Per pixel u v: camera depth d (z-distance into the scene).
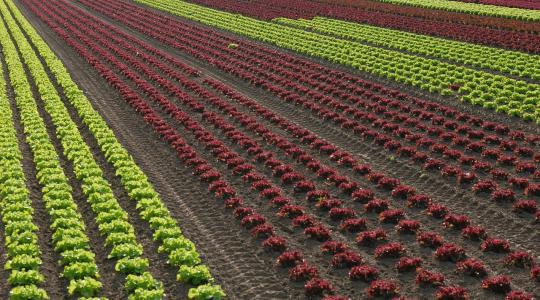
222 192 25.53
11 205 23.36
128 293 18.14
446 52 50.66
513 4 73.56
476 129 33.12
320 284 18.06
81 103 39.03
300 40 59.06
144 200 24.05
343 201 24.97
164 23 72.62
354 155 30.53
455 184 26.03
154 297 17.25
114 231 21.75
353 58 50.47
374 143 31.67
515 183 25.31
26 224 21.83
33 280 18.44
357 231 22.17
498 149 29.84
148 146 32.69
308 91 41.31
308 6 79.31
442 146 29.66
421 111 35.78
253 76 46.56
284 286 18.69
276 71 47.91
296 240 21.70
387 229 22.30
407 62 48.25
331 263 19.81
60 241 20.66
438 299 17.28
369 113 36.03
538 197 24.31
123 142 33.28
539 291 17.69
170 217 23.06
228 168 29.17
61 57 55.41
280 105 40.00
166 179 28.19
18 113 38.50
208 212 24.44
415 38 57.38
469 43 54.62
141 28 69.19
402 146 30.39
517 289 17.91
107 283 18.86
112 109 39.56
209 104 40.41
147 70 48.62
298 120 36.69
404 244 21.09
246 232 22.45
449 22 65.06
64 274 18.80
